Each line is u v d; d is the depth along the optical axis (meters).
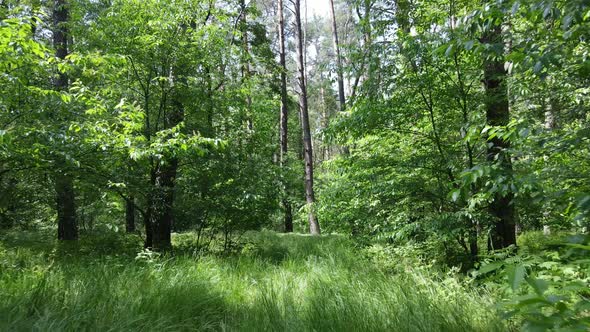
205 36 8.49
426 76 5.94
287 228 17.83
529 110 5.25
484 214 5.65
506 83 5.45
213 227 8.98
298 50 17.77
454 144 6.41
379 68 6.25
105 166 6.79
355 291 4.75
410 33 6.20
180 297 4.47
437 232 5.85
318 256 7.91
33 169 5.97
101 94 7.82
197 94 8.23
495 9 2.68
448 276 5.26
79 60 6.35
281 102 18.39
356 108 6.62
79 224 10.24
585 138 2.81
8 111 5.52
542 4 2.34
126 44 7.77
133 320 3.65
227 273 6.09
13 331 3.29
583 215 1.96
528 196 3.62
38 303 3.90
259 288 5.19
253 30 14.39
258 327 3.93
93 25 7.99
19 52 5.20
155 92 8.27
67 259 6.99
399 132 6.70
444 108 6.24
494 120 5.57
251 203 8.52
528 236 8.85
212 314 4.36
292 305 4.50
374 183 6.66
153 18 7.89
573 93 4.47
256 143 9.30
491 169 2.69
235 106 9.28
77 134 5.93
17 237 8.66
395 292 4.51
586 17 2.31
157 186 7.59
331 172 9.23
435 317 3.75
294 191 14.74
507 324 3.34
